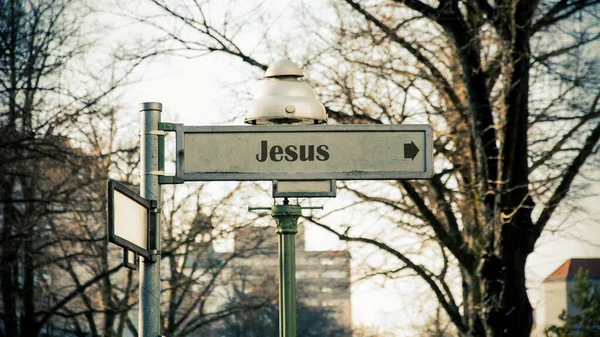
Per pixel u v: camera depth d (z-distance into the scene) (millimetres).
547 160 18391
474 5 17375
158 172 5465
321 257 23938
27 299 28438
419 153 5602
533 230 17062
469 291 19438
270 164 5566
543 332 27938
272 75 6984
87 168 26375
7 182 25469
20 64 25406
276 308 42656
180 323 34844
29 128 25641
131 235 5215
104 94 25422
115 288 34125
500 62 18062
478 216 19219
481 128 17250
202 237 33156
